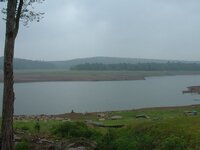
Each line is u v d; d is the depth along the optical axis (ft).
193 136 49.85
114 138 58.08
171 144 49.21
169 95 383.65
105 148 55.83
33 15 60.44
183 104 284.00
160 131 54.49
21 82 617.21
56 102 304.50
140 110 199.21
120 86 520.01
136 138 54.54
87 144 57.36
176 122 58.34
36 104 287.07
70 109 253.24
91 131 64.85
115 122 105.70
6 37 55.21
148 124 59.00
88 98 342.23
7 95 55.01
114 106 273.75
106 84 571.69
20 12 56.80
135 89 463.42
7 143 54.60
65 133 65.46
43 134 67.05
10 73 55.16
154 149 50.65
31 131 71.41
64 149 55.93
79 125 68.23
